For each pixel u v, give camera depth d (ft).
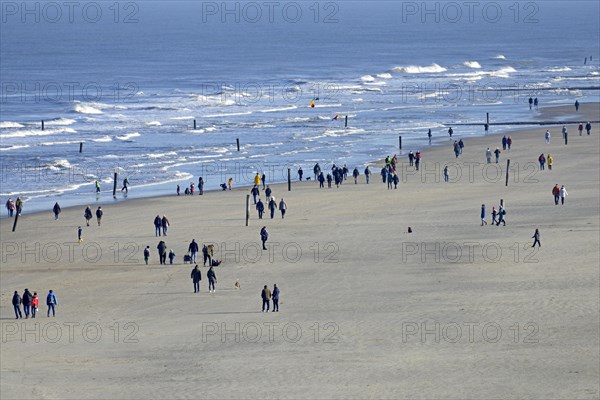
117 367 417.28
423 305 502.79
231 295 536.83
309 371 405.18
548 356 419.13
